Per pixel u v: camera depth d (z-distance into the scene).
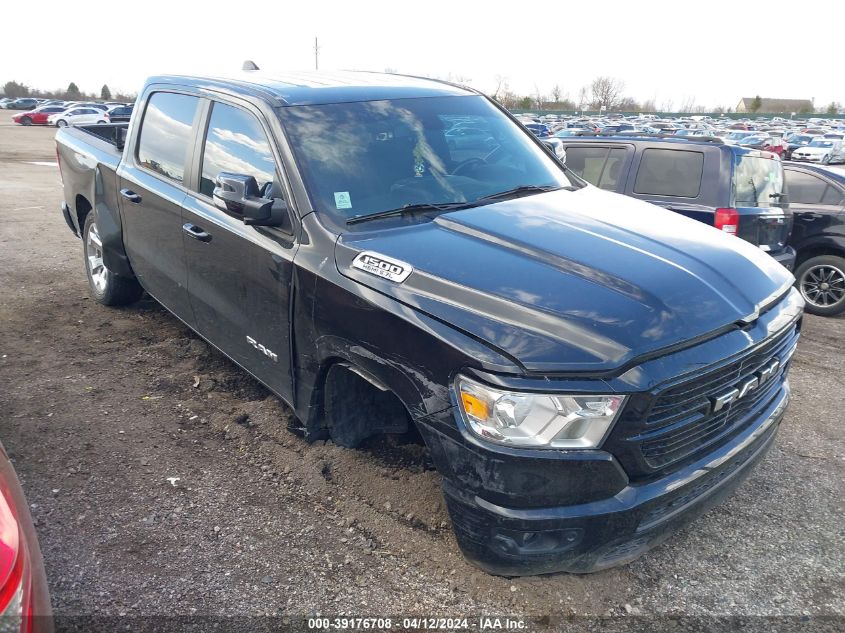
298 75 4.34
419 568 2.92
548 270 2.78
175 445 3.84
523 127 4.53
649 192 7.07
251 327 3.68
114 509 3.25
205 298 4.11
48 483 3.44
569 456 2.38
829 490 3.72
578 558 2.55
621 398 2.36
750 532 3.32
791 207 7.92
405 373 2.70
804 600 2.87
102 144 5.62
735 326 2.73
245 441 3.88
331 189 3.34
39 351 5.08
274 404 4.25
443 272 2.78
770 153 7.11
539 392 2.35
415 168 3.62
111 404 4.29
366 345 2.86
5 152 23.73
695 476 2.63
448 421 2.54
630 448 2.43
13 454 3.68
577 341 2.41
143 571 2.86
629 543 2.59
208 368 4.84
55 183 15.12
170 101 4.60
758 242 6.78
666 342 2.46
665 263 2.88
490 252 2.93
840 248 7.61
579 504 2.45
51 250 8.29
